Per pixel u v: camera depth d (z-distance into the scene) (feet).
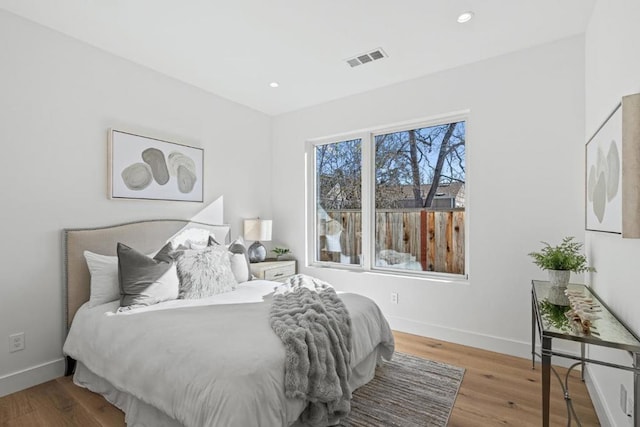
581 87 8.42
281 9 7.34
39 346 7.89
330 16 7.61
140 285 7.77
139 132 9.91
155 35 8.39
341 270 12.84
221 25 7.96
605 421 6.04
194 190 11.32
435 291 10.65
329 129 13.12
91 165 8.84
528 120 9.12
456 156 10.83
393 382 7.86
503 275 9.51
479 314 9.89
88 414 6.62
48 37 8.04
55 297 8.16
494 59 9.61
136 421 5.95
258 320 6.57
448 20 7.79
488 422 6.38
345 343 6.60
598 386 6.69
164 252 8.91
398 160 12.07
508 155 9.41
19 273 7.60
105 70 9.14
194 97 11.53
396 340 10.51
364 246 12.64
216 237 11.69
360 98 12.28
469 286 10.05
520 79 9.23
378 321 8.36
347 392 6.04
